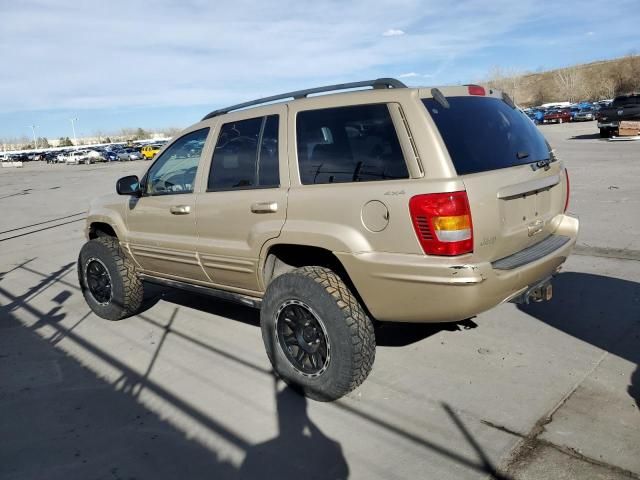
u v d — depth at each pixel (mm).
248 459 2961
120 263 5098
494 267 3068
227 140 4066
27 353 4656
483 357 3939
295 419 3328
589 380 3500
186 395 3723
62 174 37312
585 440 2895
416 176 3020
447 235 2893
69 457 3066
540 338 4180
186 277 4590
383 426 3180
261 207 3637
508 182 3158
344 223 3238
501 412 3219
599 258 6035
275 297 3529
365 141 3258
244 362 4195
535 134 3879
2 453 3139
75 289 6727
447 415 3232
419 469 2771
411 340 4320
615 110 23484
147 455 3049
